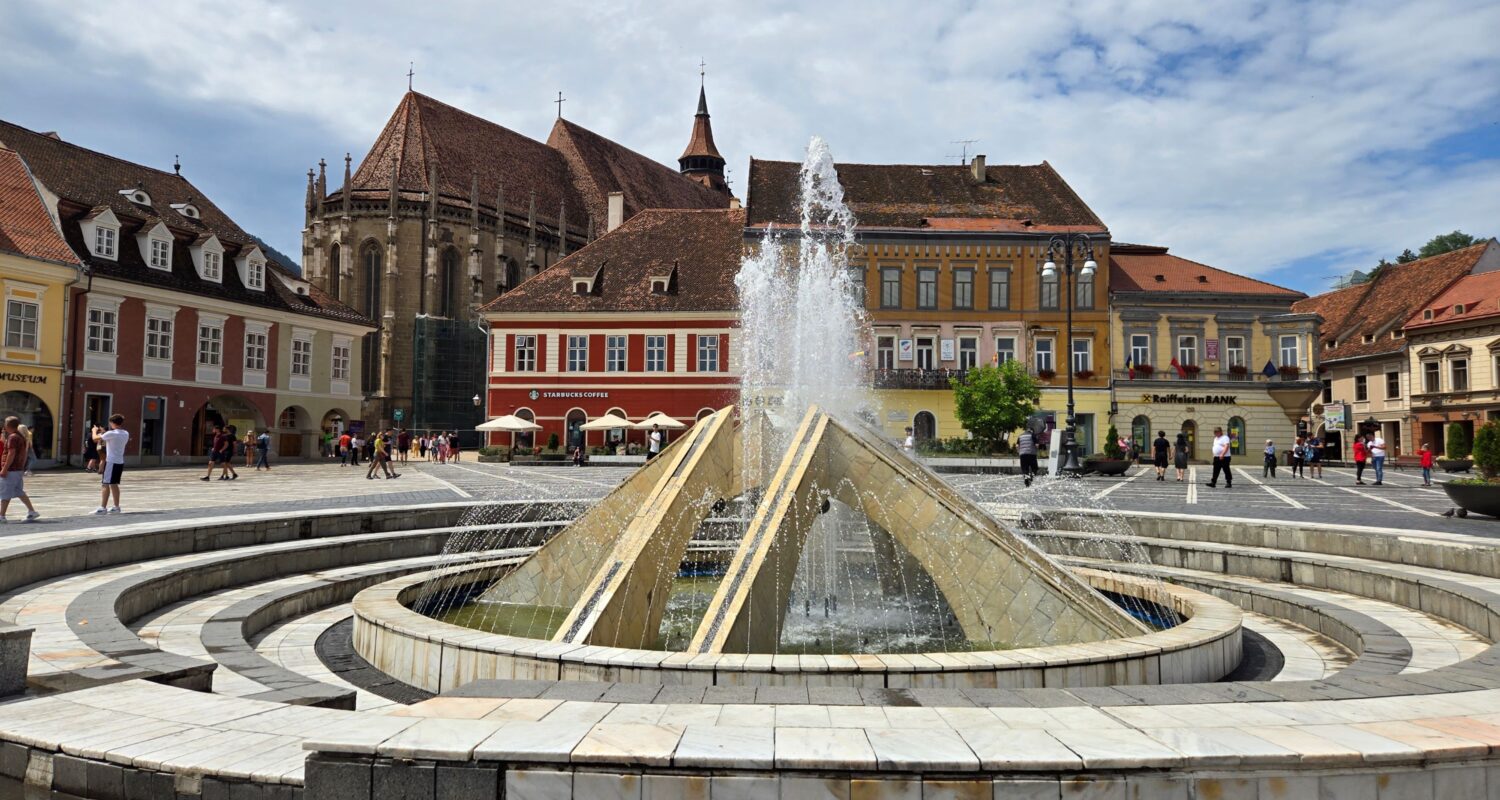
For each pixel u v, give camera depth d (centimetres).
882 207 5744
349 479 3544
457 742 427
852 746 422
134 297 4588
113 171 5059
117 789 460
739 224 6256
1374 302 6644
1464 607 991
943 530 948
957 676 653
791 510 918
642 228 6344
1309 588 1298
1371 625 939
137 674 615
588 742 427
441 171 7712
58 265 4178
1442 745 423
